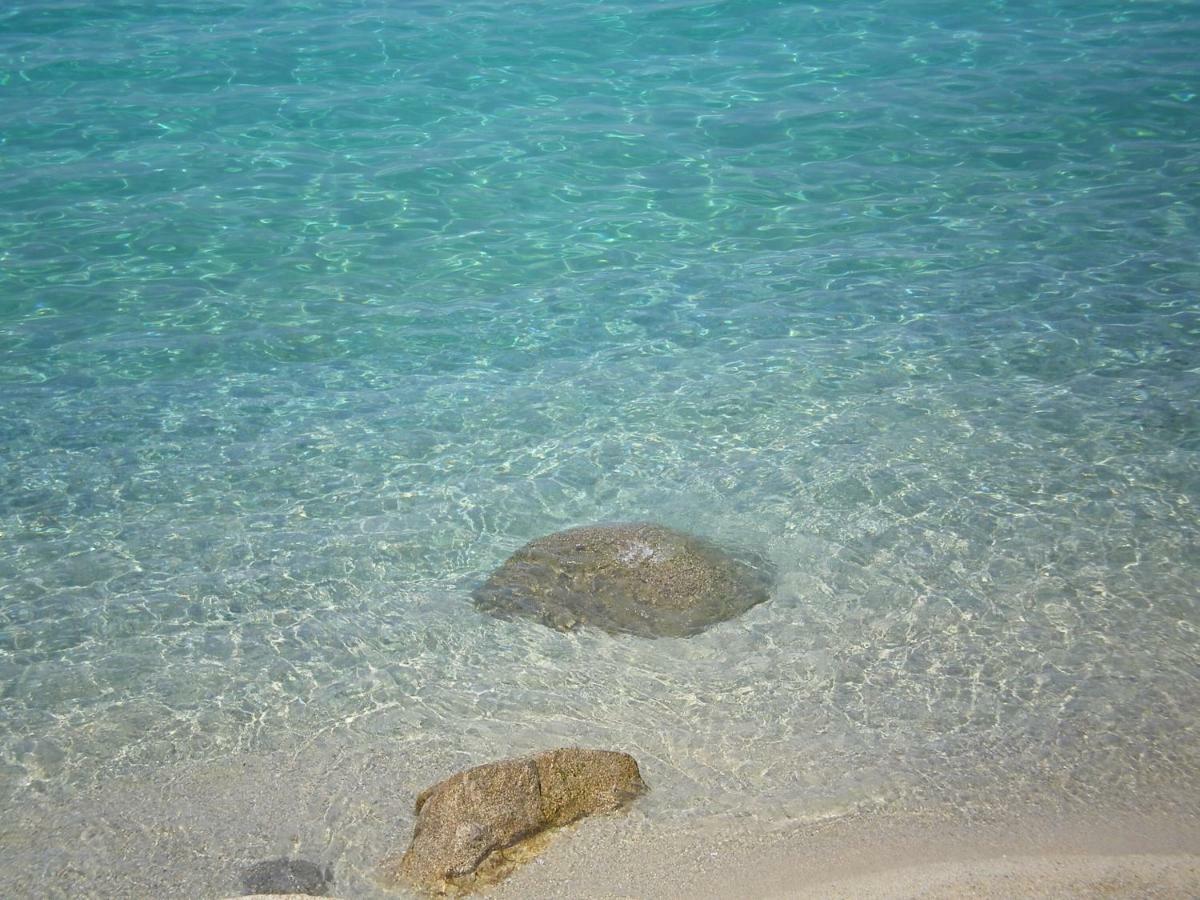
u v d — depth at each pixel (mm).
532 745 6656
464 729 6809
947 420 10031
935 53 18766
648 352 11289
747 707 6949
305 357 11273
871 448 9680
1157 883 5273
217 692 7168
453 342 11531
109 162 15117
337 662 7441
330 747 6684
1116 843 5676
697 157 15516
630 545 8148
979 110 16625
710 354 11211
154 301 12156
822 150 15641
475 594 8070
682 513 8922
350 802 6242
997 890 5270
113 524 8859
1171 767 6297
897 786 6223
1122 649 7363
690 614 7746
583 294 12391
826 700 6996
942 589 8016
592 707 6980
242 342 11492
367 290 12492
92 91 17172
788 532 8664
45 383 10719
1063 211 13805
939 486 9148
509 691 7145
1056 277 12344
